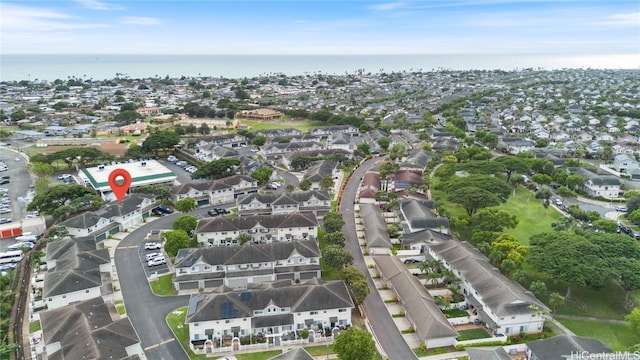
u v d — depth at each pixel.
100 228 117.31
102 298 81.06
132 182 152.12
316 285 81.81
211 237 111.12
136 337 70.94
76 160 193.25
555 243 92.81
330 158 185.75
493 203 122.94
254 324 76.69
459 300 88.25
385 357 71.56
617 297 90.31
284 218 114.75
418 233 111.81
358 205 140.00
